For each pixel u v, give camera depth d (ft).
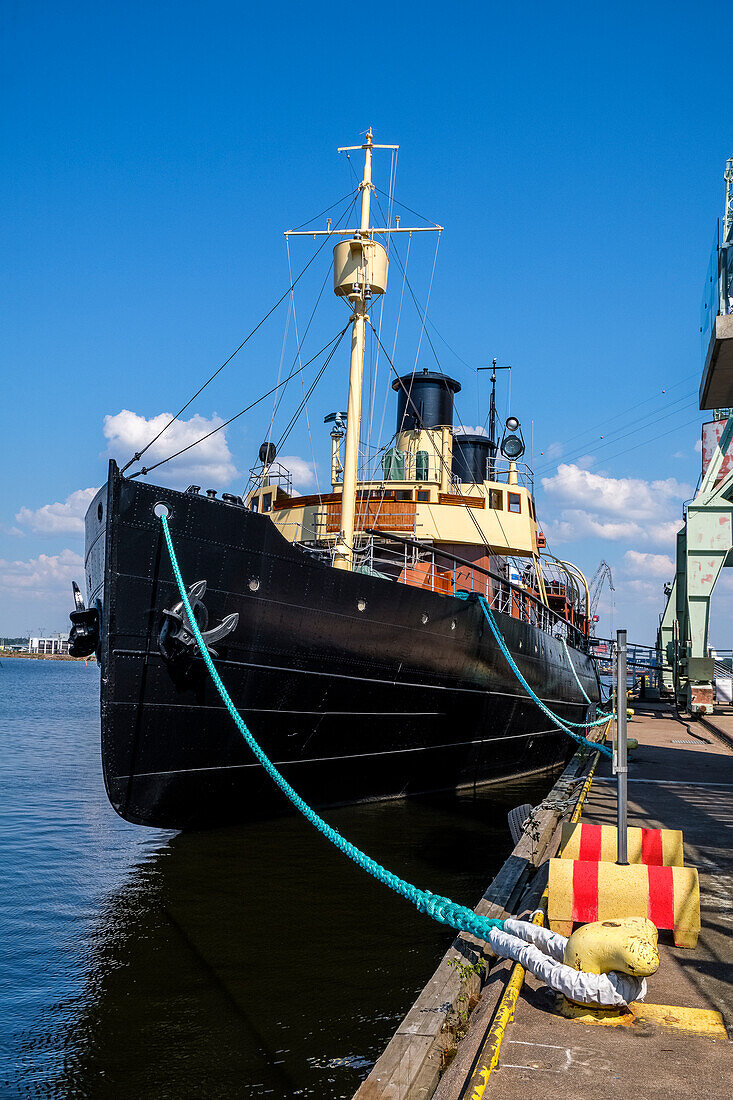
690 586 73.72
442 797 50.80
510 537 62.13
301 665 38.14
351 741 42.45
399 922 28.12
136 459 31.78
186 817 36.29
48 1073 18.47
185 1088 17.94
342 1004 21.97
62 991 22.71
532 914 17.94
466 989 15.58
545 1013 15.03
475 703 51.44
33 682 312.09
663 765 42.55
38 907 29.89
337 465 70.03
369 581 40.81
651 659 129.39
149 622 32.32
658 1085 12.59
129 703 32.27
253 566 35.29
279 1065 18.94
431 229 48.85
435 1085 12.56
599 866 18.01
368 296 48.01
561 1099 12.15
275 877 32.76
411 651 44.11
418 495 61.52
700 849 25.49
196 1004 21.93
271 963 24.67
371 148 49.39
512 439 75.41
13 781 62.69
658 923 17.58
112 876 34.45
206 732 35.19
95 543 35.47
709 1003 15.37
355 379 47.37
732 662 107.86
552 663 65.82
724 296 28.55
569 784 34.91
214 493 34.17
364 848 37.01
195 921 28.12
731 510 73.82
